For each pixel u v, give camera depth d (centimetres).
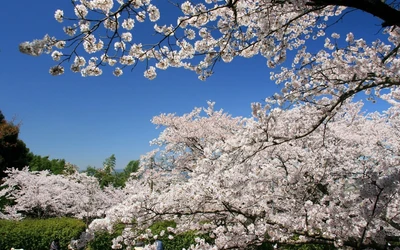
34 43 217
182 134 1044
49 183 1391
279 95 337
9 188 1338
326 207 326
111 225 376
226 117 1062
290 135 338
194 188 384
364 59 305
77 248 387
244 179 371
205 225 456
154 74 325
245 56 354
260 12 327
